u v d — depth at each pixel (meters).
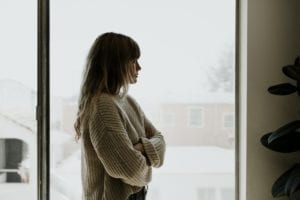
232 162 2.38
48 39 2.21
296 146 2.07
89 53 1.49
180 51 2.32
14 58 2.21
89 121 1.37
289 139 2.07
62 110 2.24
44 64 2.19
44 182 2.20
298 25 2.28
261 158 2.24
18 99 2.21
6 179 2.22
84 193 1.44
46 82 2.20
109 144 1.30
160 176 2.32
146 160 1.41
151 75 2.30
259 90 2.24
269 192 2.25
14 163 2.22
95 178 1.41
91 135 1.35
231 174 2.37
